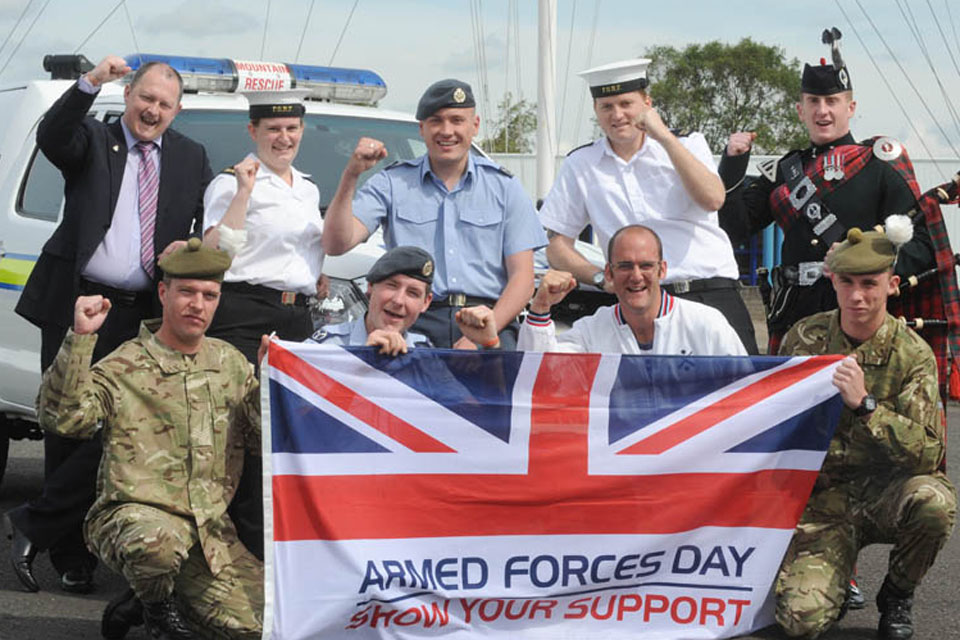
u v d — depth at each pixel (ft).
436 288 18.76
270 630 15.20
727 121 163.84
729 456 16.58
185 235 19.93
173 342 16.01
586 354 16.26
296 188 19.04
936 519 16.29
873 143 19.83
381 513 15.79
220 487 16.08
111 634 16.85
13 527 18.98
